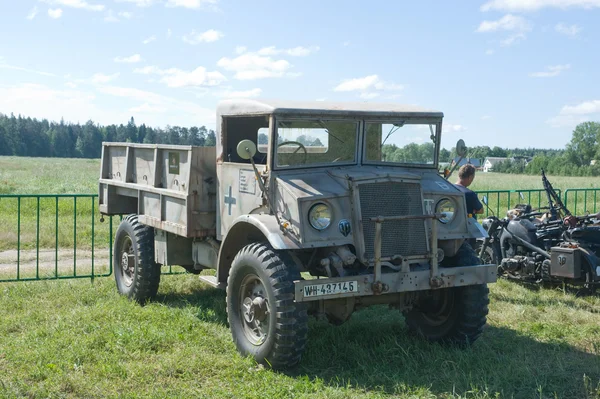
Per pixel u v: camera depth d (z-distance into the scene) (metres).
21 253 11.64
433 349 5.94
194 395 4.82
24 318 6.98
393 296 5.88
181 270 10.29
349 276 5.20
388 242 5.36
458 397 4.77
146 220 7.68
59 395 4.79
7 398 4.64
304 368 5.48
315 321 6.93
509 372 5.31
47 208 18.08
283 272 5.26
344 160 5.96
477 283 5.67
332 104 6.09
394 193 5.43
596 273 8.01
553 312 7.55
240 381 5.16
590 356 5.88
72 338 6.11
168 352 5.87
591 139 94.19
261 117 6.33
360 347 5.96
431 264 5.47
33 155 134.88
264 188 5.41
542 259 8.76
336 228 5.28
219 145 6.57
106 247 12.38
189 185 6.71
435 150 6.37
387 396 4.90
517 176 62.25
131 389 4.97
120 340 6.01
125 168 8.29
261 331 5.56
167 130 93.94
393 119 6.11
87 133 141.00
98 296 8.20
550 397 4.86
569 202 22.70
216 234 6.72
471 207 7.79
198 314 7.19
